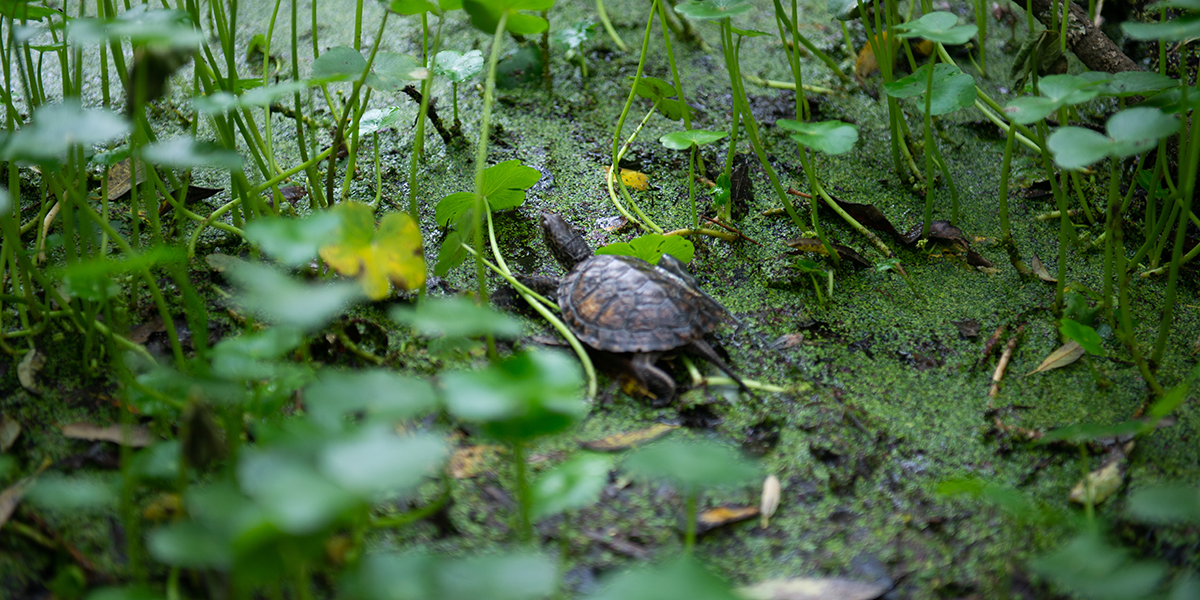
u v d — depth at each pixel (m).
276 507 1.26
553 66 1.71
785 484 1.43
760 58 1.73
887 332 1.51
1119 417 1.46
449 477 1.42
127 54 1.72
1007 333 1.51
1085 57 1.61
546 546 1.39
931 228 1.57
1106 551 1.34
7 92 1.50
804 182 1.62
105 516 1.39
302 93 1.68
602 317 1.47
